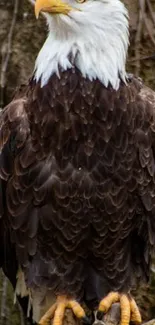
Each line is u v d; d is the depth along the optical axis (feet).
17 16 32.68
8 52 32.68
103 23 23.22
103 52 23.24
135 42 31.53
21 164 23.20
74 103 22.88
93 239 23.61
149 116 23.25
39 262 23.81
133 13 31.63
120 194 23.21
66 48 23.21
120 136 22.94
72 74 23.06
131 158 23.08
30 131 23.11
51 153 22.98
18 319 32.30
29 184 23.21
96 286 24.06
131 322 23.56
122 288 24.00
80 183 23.02
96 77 23.06
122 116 22.95
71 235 23.49
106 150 22.93
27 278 23.97
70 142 22.86
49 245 23.67
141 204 23.59
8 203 23.65
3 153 23.67
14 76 32.65
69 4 23.03
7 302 32.48
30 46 32.55
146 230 23.98
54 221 23.34
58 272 23.82
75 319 23.50
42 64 23.29
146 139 23.20
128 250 24.06
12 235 23.97
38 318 24.94
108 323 23.08
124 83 23.29
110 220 23.40
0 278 32.68
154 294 31.27
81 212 23.25
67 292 23.86
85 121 22.84
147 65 31.60
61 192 23.07
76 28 23.11
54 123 22.86
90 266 24.03
